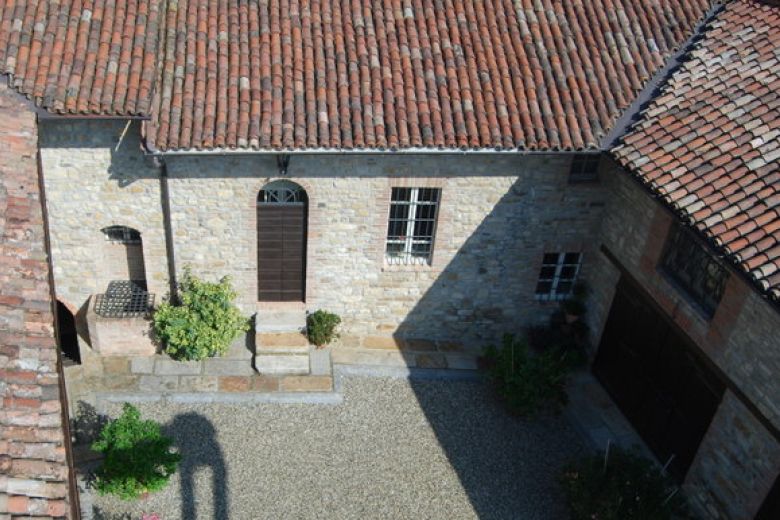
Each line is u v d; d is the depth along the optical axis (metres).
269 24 14.14
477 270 15.74
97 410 14.02
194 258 14.88
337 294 15.73
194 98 12.98
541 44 14.59
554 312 16.48
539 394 14.39
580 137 13.51
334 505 12.84
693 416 13.16
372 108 13.31
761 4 14.50
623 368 15.19
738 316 11.66
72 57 12.57
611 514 11.81
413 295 15.95
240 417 14.24
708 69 13.77
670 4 15.25
